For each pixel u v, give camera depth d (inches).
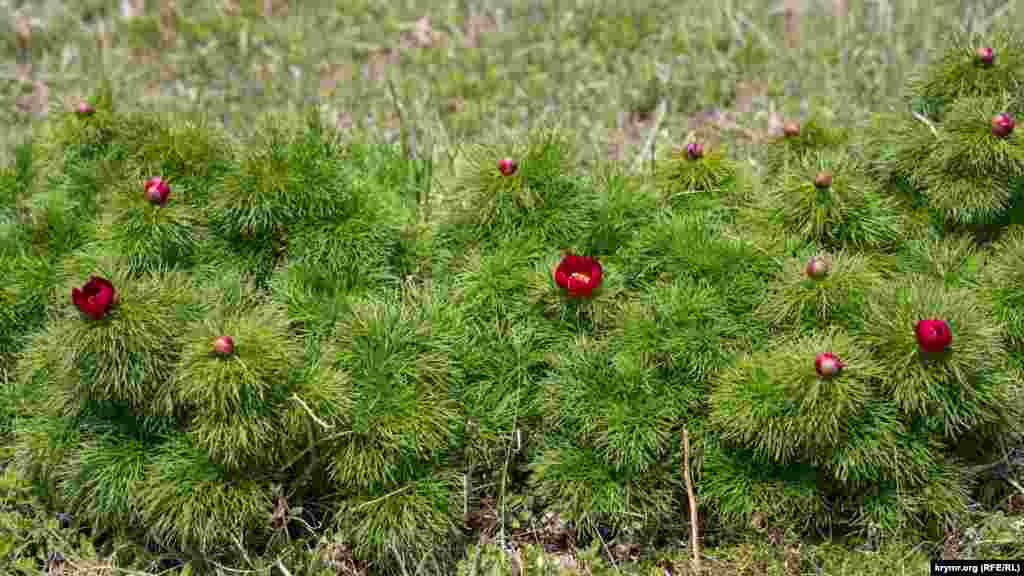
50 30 123.1
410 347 81.9
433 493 81.0
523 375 83.1
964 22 117.0
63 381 79.9
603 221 86.1
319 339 83.4
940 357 77.9
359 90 115.2
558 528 84.8
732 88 114.7
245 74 117.8
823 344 78.4
